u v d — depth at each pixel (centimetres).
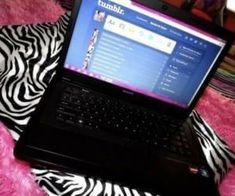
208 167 72
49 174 59
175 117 84
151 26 70
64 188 59
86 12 67
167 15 69
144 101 81
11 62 77
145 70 76
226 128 97
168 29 70
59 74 75
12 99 69
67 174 60
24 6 95
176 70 77
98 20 68
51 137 59
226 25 131
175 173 65
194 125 89
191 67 77
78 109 68
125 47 72
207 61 76
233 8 130
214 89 116
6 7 91
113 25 69
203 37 72
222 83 122
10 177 56
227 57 133
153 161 66
